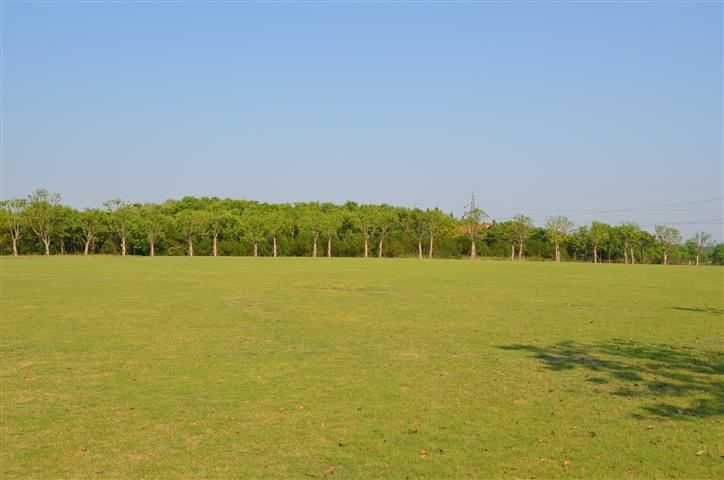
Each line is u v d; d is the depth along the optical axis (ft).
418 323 85.92
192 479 31.12
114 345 67.36
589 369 56.44
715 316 96.02
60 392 47.42
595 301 118.11
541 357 62.13
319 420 40.57
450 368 56.59
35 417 41.06
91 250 438.40
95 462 33.35
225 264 263.08
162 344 68.13
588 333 78.02
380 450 35.17
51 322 84.28
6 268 213.46
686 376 53.78
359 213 488.85
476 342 70.85
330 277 180.55
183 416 41.32
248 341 70.44
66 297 116.26
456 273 210.38
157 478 31.24
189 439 36.86
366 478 31.27
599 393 47.83
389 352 64.28
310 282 160.04
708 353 64.85
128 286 141.69
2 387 48.91
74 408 43.14
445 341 71.36
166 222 439.63
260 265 256.52
